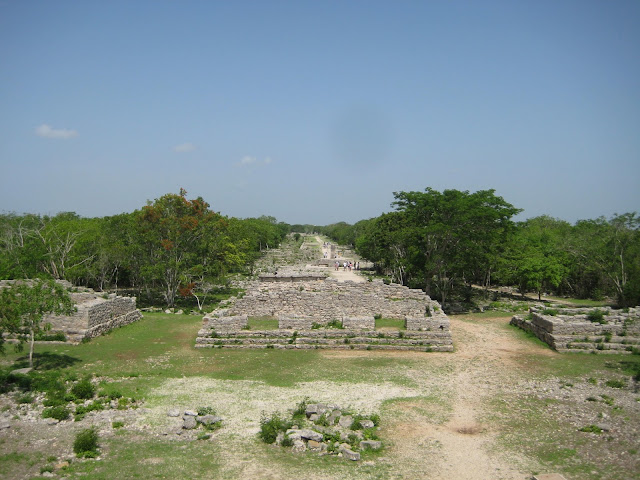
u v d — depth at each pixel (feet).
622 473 55.62
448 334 115.14
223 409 75.41
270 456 59.98
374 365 100.99
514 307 173.58
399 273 217.15
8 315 90.02
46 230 197.57
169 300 182.70
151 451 60.95
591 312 126.93
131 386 85.71
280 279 196.34
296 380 90.74
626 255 179.01
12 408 73.67
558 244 237.25
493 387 87.25
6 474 54.54
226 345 114.32
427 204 169.37
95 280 219.20
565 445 63.36
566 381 90.53
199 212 191.01
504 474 55.83
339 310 135.44
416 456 60.39
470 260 171.01
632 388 86.07
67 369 94.38
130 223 196.95
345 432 66.80
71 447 61.77
